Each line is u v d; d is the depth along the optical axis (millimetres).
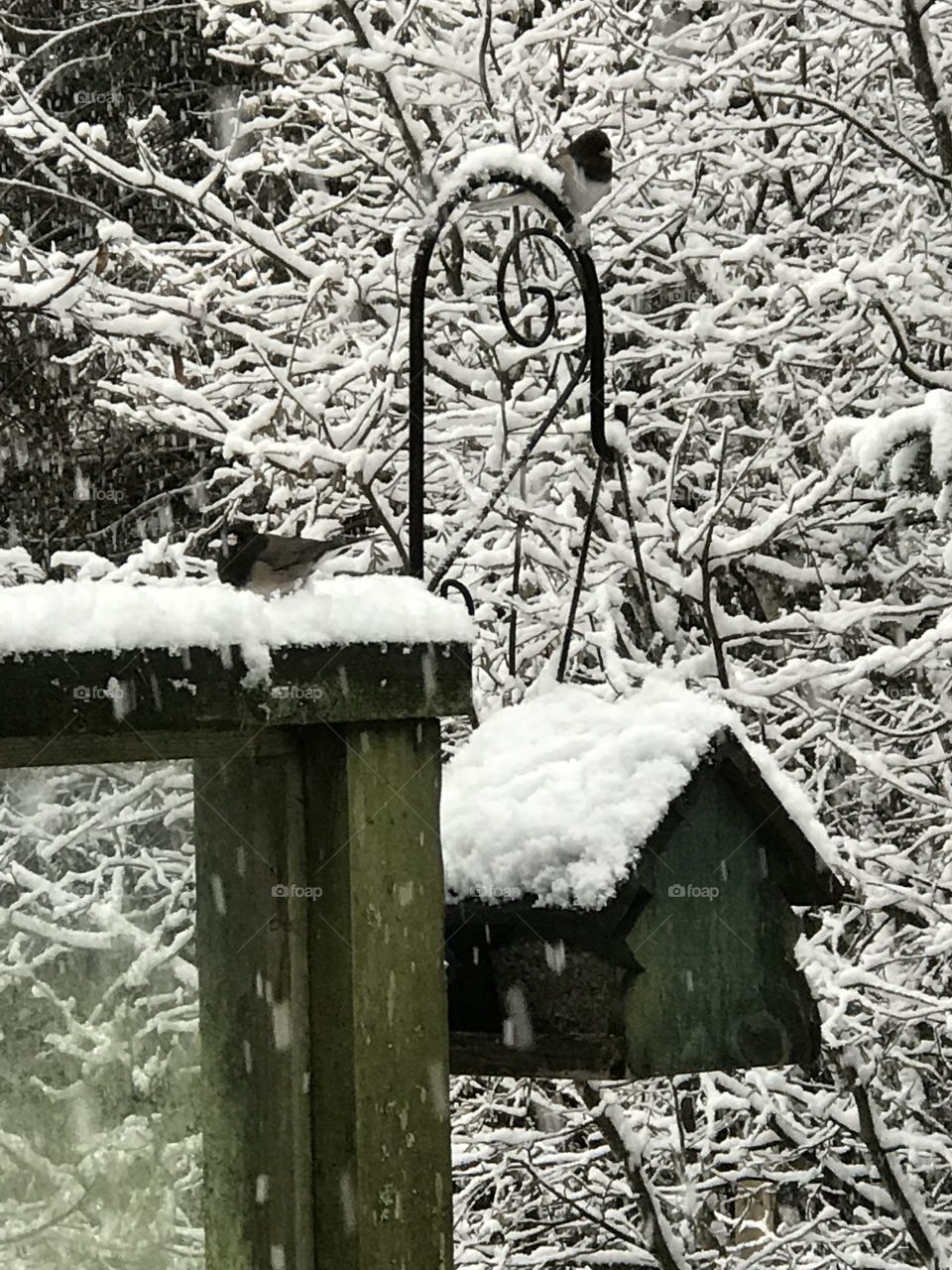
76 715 1873
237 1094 2049
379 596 2133
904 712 5863
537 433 3590
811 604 6609
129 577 5293
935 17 6430
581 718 3129
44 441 7719
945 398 3604
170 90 8797
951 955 5402
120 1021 1976
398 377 5609
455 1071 2969
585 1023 2885
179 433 7707
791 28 6227
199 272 5734
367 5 5977
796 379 5801
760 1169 5641
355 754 2072
